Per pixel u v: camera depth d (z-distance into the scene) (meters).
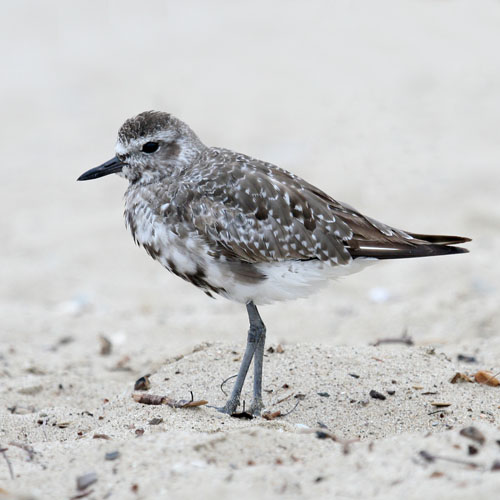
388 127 20.66
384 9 27.97
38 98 25.02
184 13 30.53
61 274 16.20
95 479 6.57
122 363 11.77
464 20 26.47
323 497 6.06
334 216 8.88
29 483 6.63
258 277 8.82
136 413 8.65
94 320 13.98
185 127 9.32
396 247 8.96
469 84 22.52
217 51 26.67
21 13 31.39
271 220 8.71
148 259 16.97
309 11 28.98
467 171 18.64
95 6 31.88
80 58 27.48
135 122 9.16
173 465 6.69
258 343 8.97
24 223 18.58
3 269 16.39
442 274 15.07
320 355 10.04
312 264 8.84
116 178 20.88
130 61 26.80
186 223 8.78
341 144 19.89
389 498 5.94
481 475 6.12
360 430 8.41
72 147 22.08
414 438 6.89
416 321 13.07
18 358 12.16
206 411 8.72
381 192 17.98
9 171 21.06
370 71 23.84
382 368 9.71
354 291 14.80
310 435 7.34
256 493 6.17
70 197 19.81
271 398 9.16
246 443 7.14
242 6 30.53
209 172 8.89
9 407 10.04
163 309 14.62
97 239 17.73
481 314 12.85
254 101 22.89
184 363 10.12
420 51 24.64
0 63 27.44
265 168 9.00
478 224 16.77
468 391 9.21
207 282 9.00
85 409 9.91
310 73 24.16
